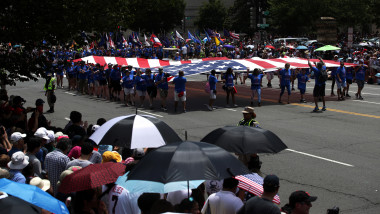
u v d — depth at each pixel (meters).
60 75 28.08
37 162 7.89
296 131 15.75
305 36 64.38
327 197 9.47
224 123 17.28
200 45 52.22
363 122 17.16
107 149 9.32
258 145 6.90
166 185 5.41
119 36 48.25
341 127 16.33
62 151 8.33
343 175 10.94
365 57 31.95
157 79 20.06
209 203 5.66
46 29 11.09
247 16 76.69
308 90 26.41
